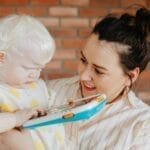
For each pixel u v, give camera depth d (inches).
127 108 37.9
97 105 32.5
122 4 96.0
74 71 96.3
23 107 35.8
